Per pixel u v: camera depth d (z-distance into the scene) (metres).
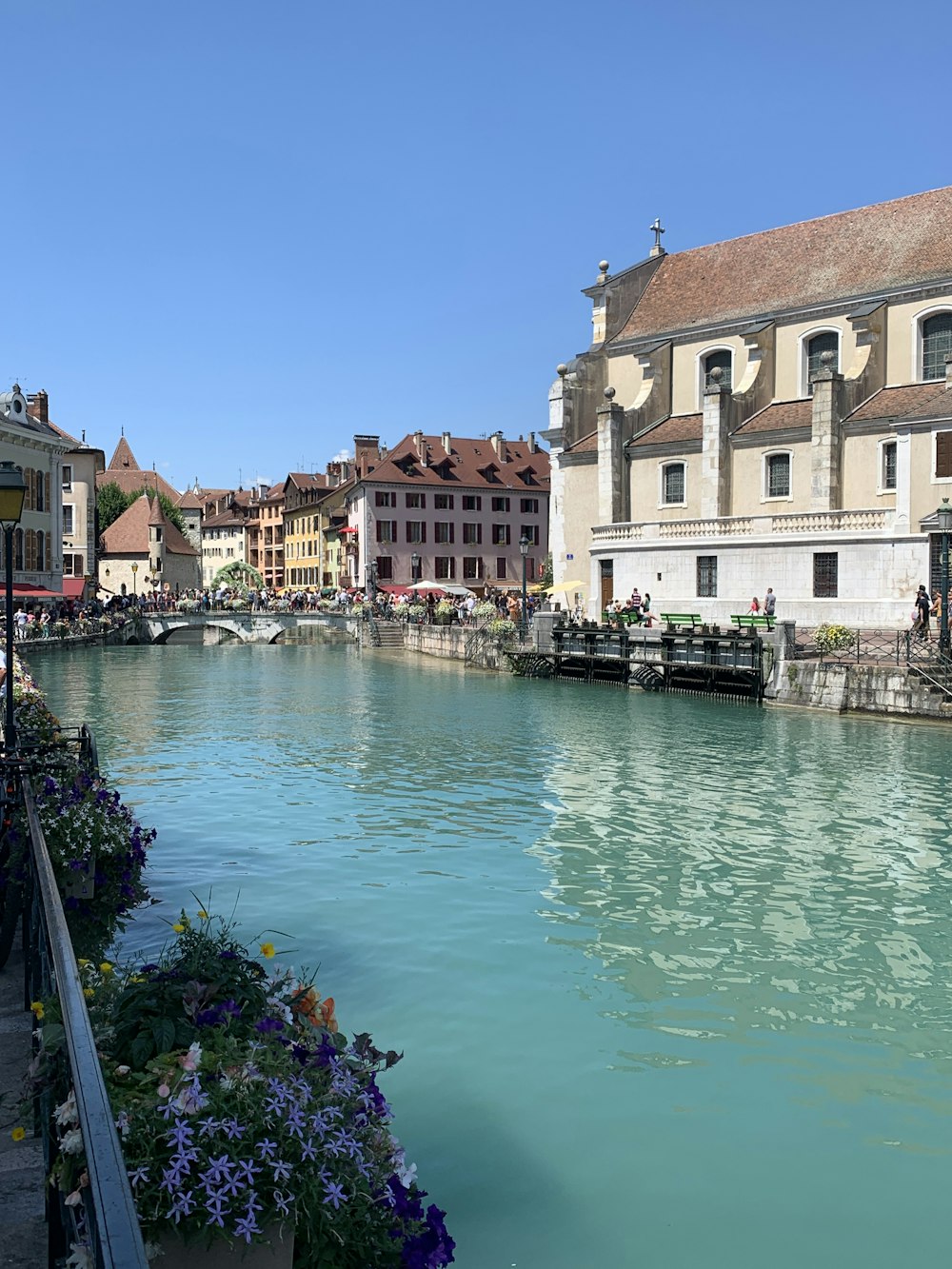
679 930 11.65
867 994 9.98
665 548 42.72
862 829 16.06
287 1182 3.57
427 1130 7.43
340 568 99.75
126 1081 3.84
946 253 42.81
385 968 10.42
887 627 35.59
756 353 45.34
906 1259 6.10
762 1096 8.02
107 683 41.38
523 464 94.69
